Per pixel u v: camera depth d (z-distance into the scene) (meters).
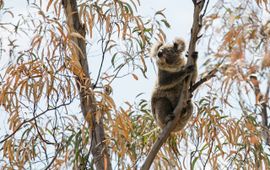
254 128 11.71
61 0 11.54
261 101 8.34
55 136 11.05
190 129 12.95
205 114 12.49
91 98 10.70
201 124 12.31
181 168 12.63
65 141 11.36
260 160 11.96
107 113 10.60
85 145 11.60
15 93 10.53
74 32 10.77
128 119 10.80
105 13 11.70
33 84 10.19
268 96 7.87
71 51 10.31
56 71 10.20
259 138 11.82
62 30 10.33
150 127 13.56
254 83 7.85
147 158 10.61
